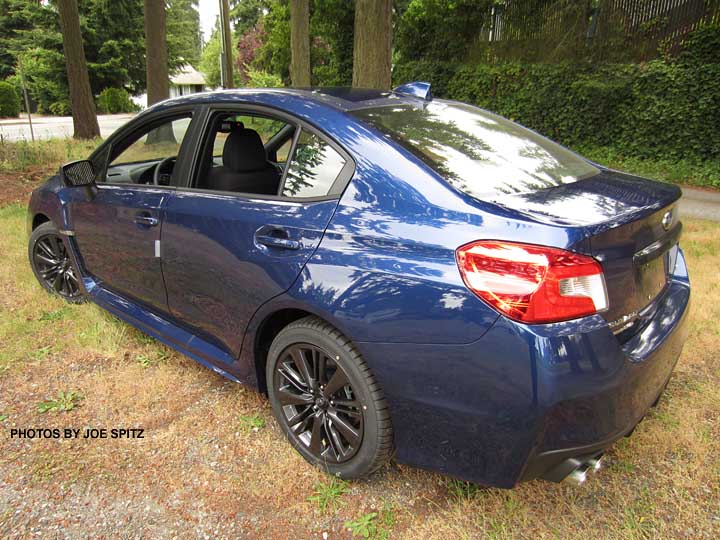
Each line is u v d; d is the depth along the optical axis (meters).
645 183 2.43
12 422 2.70
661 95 11.71
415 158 2.11
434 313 1.84
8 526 2.07
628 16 12.43
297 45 14.18
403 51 17.47
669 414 2.73
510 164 2.34
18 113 34.47
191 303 2.79
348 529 2.07
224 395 2.95
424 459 2.03
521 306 1.70
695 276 4.55
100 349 3.38
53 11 36.97
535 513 2.14
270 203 2.40
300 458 2.46
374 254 2.00
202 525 2.09
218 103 2.76
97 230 3.32
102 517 2.12
